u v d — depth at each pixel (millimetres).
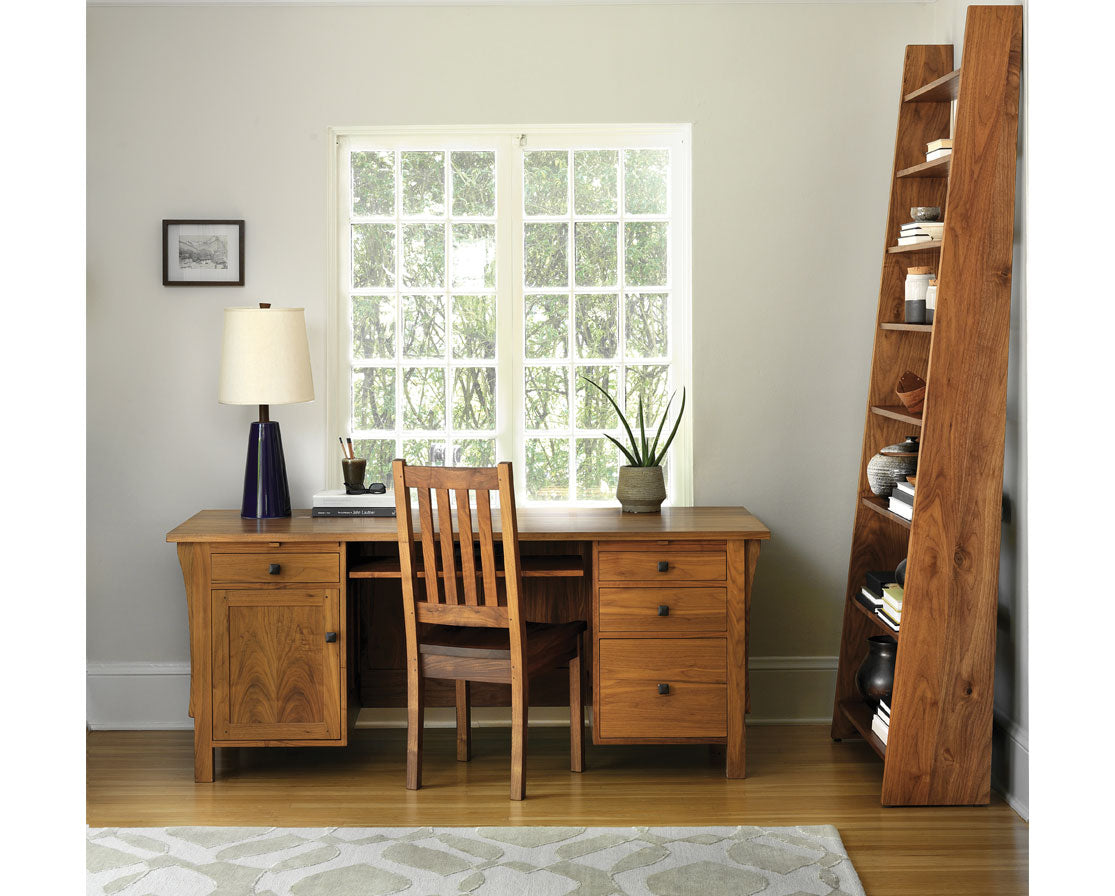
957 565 2951
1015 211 3059
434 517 3600
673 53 3732
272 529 3266
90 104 3721
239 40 3721
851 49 3730
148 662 3816
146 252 3750
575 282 3869
